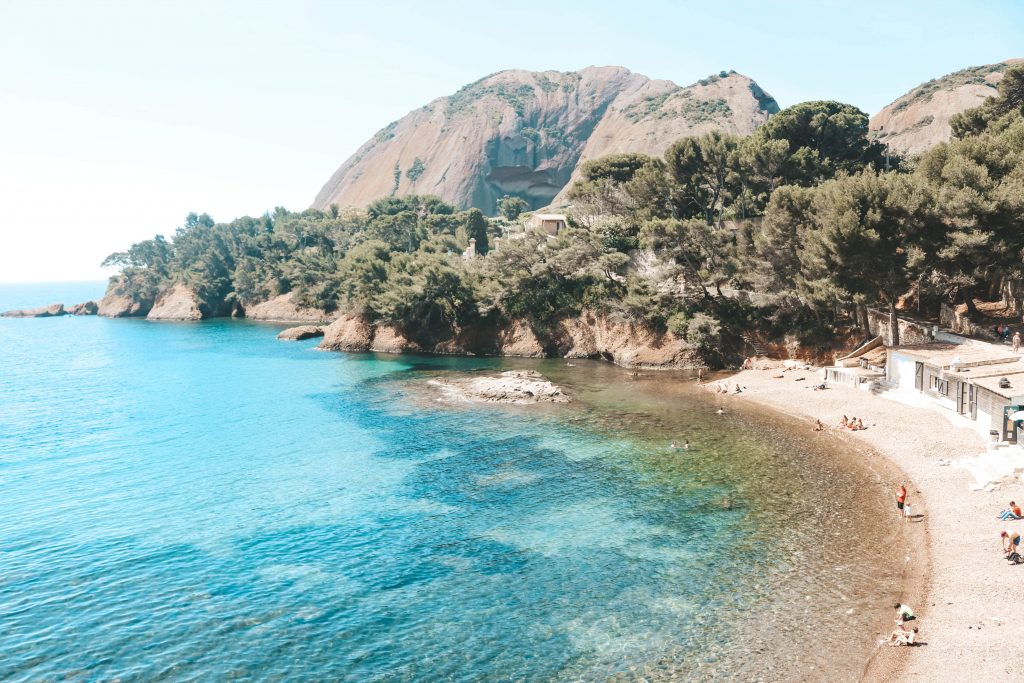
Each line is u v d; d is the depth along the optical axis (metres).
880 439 54.81
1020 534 34.62
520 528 40.34
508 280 113.62
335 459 55.84
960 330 77.44
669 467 51.22
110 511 45.22
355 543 38.97
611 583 33.19
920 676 24.50
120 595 33.62
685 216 119.12
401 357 115.88
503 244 115.44
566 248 111.38
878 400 67.19
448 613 30.98
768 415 66.25
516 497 45.66
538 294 114.19
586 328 109.50
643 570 34.41
